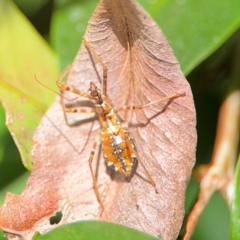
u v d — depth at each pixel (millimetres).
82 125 187
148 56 179
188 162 178
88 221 172
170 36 189
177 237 180
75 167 185
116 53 183
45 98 194
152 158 181
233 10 190
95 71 186
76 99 188
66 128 186
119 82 186
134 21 177
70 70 186
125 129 185
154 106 181
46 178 183
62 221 182
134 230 171
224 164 188
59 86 187
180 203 178
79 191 184
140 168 182
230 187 186
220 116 193
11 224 180
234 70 195
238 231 174
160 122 181
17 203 181
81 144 186
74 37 195
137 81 183
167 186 179
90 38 182
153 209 180
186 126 178
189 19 190
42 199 182
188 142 178
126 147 183
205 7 191
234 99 193
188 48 188
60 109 186
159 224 179
